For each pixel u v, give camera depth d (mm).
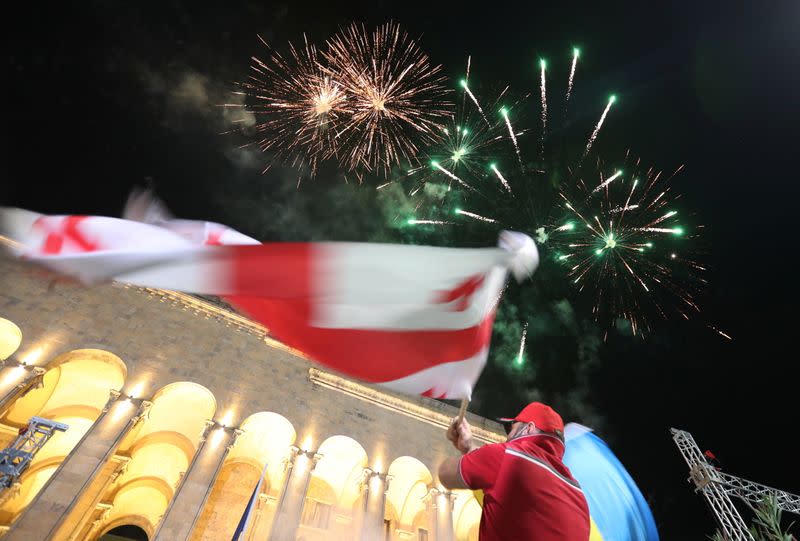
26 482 22516
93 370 22406
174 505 18750
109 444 18672
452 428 3641
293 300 3156
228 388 23359
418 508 28609
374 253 3166
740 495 25234
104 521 24406
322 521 25656
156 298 24656
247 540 23062
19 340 21188
